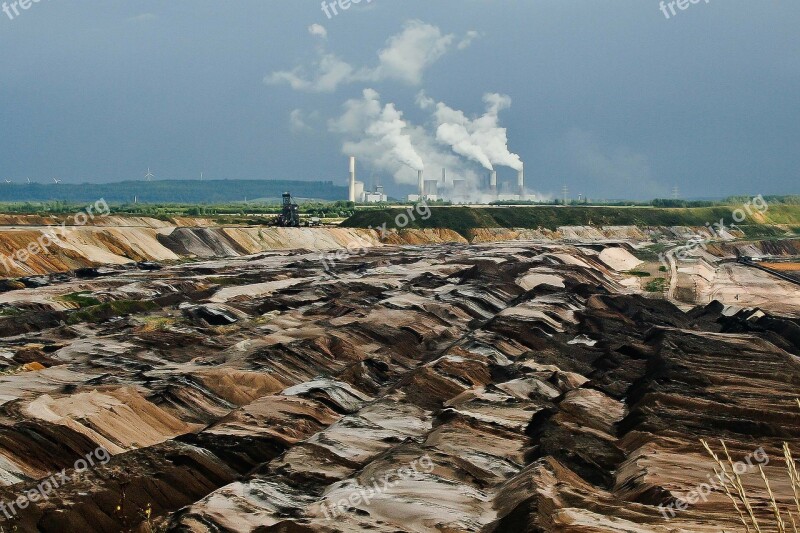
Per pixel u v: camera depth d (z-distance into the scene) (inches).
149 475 1520.7
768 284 4877.0
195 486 1550.2
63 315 3083.2
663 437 1804.9
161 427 1903.3
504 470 1654.8
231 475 1638.8
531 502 1360.7
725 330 3189.0
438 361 2415.1
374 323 2967.5
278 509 1450.5
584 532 1289.4
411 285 4104.3
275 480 1569.9
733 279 5137.8
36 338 2778.1
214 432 1801.2
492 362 2514.8
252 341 2630.4
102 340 2632.9
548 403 2123.5
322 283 4040.4
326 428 1924.2
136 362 2422.5
